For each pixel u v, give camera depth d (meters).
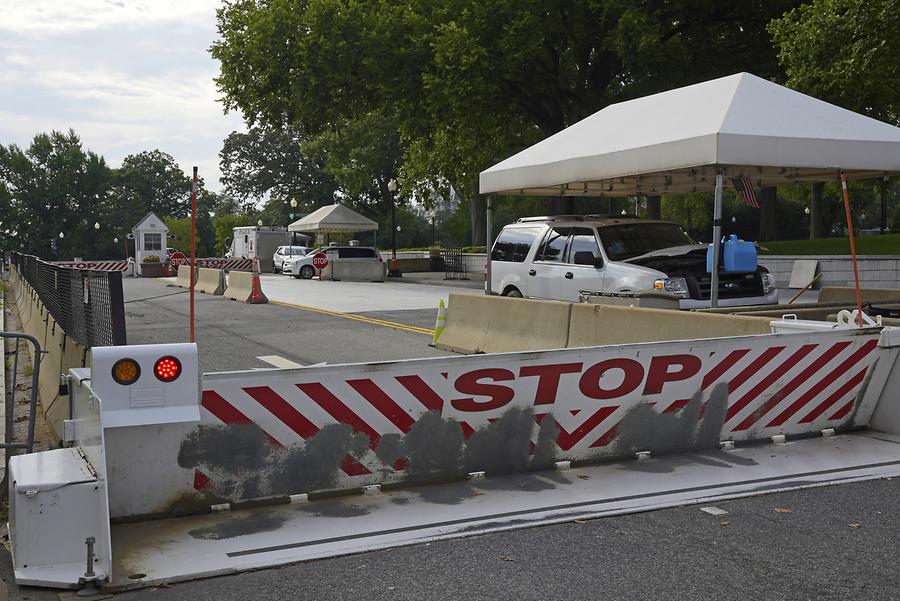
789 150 11.16
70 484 4.70
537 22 27.73
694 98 12.42
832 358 7.66
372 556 4.96
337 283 35.81
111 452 5.50
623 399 6.96
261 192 108.31
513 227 16.52
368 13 30.67
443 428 6.41
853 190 53.56
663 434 7.18
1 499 6.43
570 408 6.80
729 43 32.56
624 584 4.51
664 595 4.37
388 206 85.00
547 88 32.12
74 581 4.55
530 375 6.61
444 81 28.45
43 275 13.66
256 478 5.87
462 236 76.19
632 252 14.33
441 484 6.43
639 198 18.05
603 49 30.94
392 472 6.29
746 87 11.90
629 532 5.31
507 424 6.61
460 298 13.88
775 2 29.55
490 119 31.89
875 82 23.00
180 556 4.98
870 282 25.72
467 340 13.33
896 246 28.45
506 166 15.37
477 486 6.38
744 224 58.69
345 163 78.94
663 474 6.62
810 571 4.66
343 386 6.07
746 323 8.58
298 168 107.25
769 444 7.55
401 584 4.55
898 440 7.69
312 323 18.09
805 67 23.55
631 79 34.94
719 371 7.27
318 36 30.39
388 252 59.94
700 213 60.47
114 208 132.00
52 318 11.53
